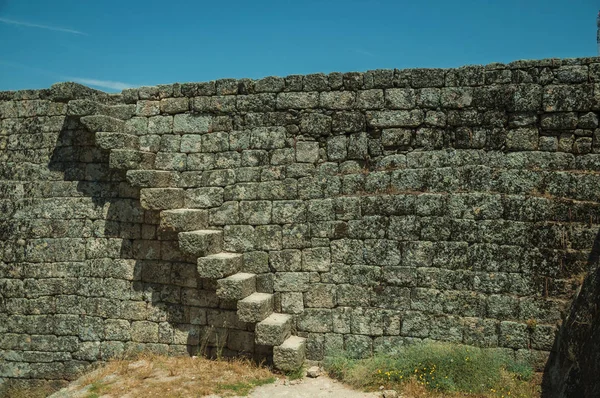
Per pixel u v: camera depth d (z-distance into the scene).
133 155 8.60
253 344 8.55
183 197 8.96
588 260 7.32
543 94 7.68
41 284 9.48
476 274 7.74
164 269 9.03
